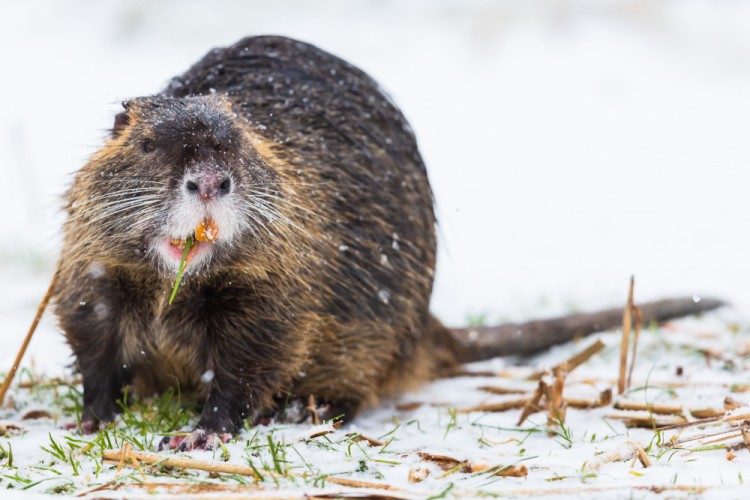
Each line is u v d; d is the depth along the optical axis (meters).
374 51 30.84
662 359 9.68
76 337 7.61
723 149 23.34
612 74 29.64
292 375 7.77
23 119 21.33
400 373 9.19
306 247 7.68
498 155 23.20
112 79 24.89
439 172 21.92
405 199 8.98
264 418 8.15
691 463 6.35
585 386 8.73
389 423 8.27
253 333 7.46
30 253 14.57
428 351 9.63
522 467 6.18
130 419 7.39
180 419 7.63
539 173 21.84
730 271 14.79
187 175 6.70
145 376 8.04
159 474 6.25
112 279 7.44
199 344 7.61
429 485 6.10
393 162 8.96
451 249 16.62
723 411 7.51
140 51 27.97
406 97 27.56
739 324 10.80
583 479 6.09
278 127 8.23
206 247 6.93
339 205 8.25
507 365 10.44
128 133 7.19
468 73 29.73
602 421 7.77
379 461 6.51
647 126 25.47
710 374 9.01
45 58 26.48
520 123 25.81
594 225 18.11
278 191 7.33
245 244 7.08
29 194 17.11
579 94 28.27
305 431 7.05
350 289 8.26
